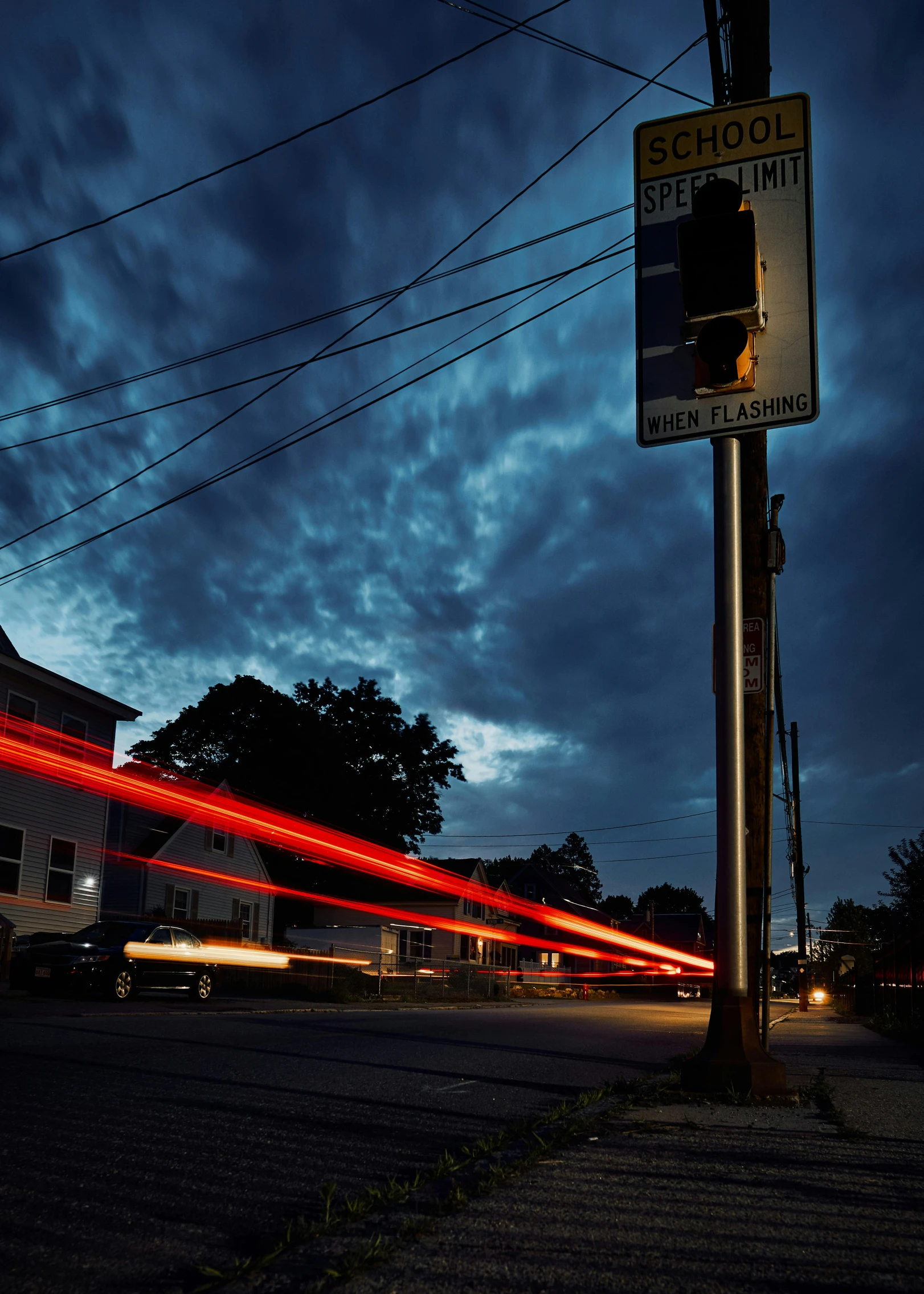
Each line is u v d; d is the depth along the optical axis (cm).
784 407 644
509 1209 349
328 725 5334
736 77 844
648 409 678
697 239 628
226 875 3450
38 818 2394
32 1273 294
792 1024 1928
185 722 4975
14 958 1708
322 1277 280
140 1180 403
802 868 3381
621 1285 271
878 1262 292
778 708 1845
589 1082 755
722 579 660
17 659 2283
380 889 4962
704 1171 407
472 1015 1928
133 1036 1051
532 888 6875
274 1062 833
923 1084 734
